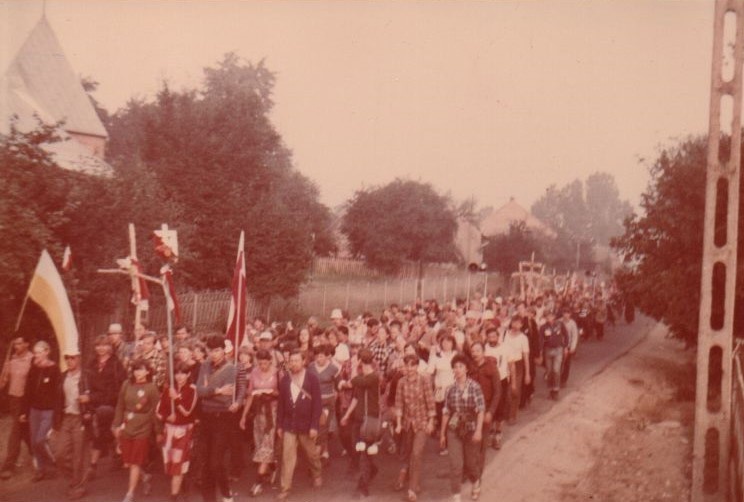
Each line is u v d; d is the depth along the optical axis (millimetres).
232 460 9414
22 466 10523
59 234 16250
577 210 75062
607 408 16344
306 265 28812
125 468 10359
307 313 31609
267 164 29594
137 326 13070
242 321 10789
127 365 10320
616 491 10781
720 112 10531
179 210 22984
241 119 27953
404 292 39250
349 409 9797
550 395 17016
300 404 9305
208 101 28297
